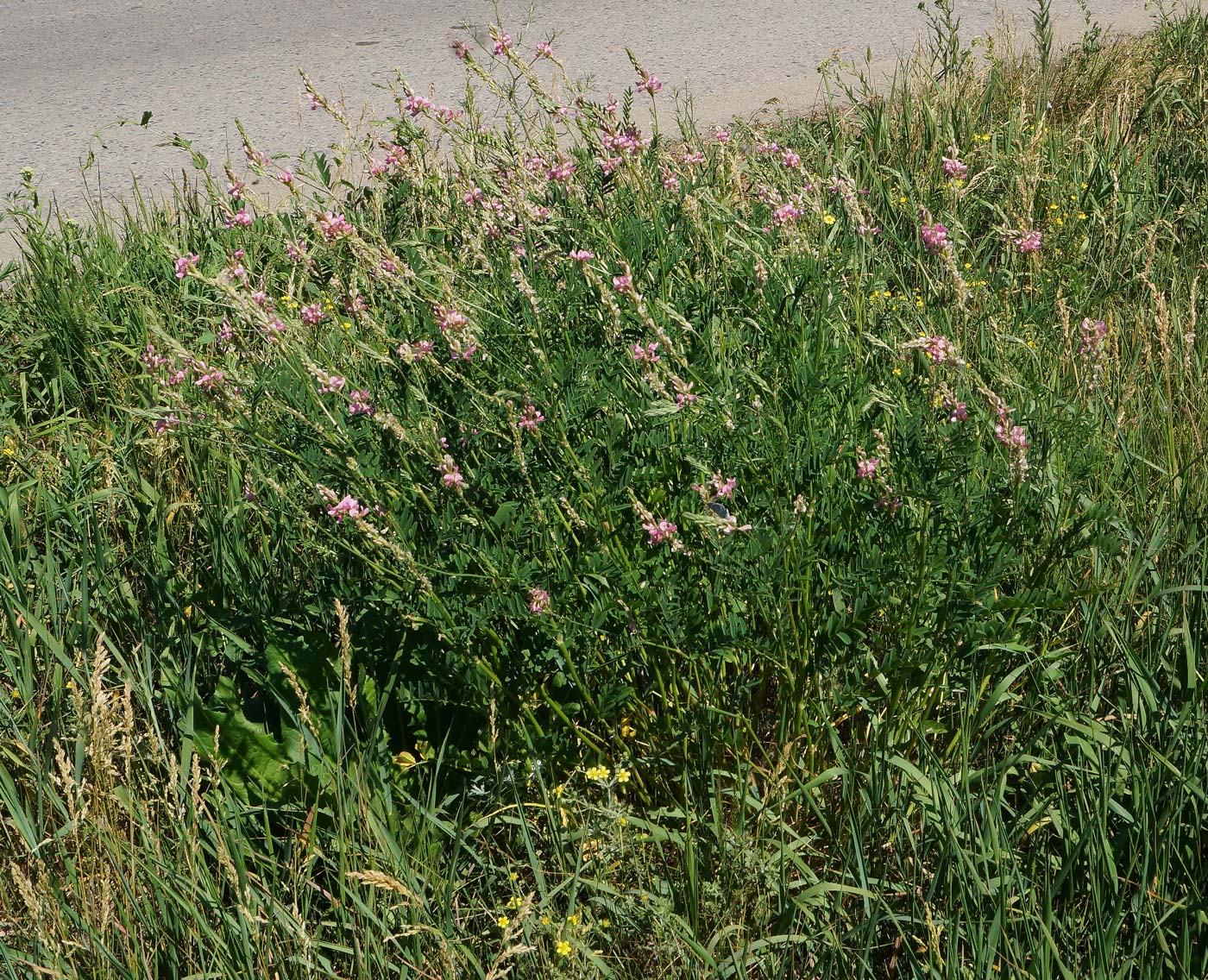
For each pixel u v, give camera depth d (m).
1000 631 2.64
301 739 2.68
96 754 2.27
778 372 2.97
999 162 5.14
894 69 7.09
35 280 4.63
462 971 2.27
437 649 2.69
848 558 2.64
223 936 2.29
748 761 2.62
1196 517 3.18
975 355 3.76
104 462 3.63
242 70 7.96
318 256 3.88
